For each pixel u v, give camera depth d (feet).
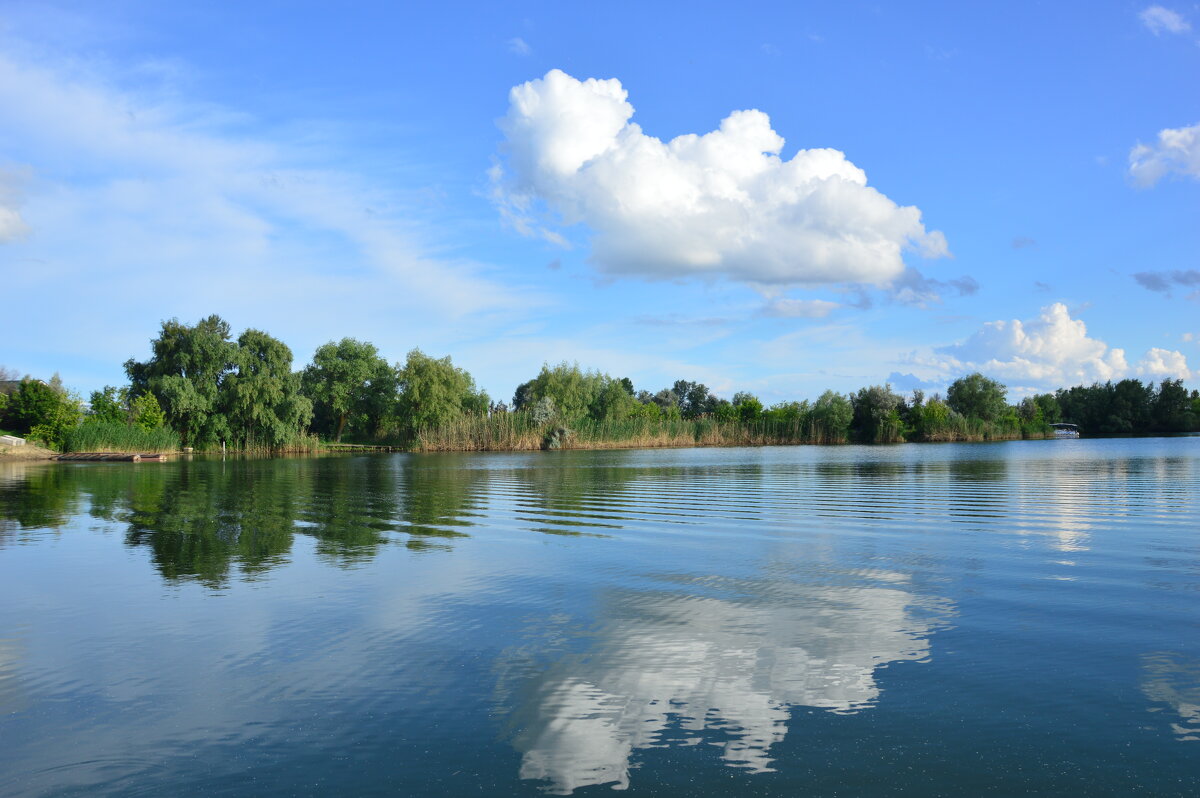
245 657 25.82
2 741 19.70
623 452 226.38
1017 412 394.52
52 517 62.69
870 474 112.47
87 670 24.70
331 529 55.26
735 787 16.98
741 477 108.06
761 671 24.31
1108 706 21.31
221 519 61.21
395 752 18.84
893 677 23.71
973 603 32.55
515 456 200.75
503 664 25.03
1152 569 39.63
